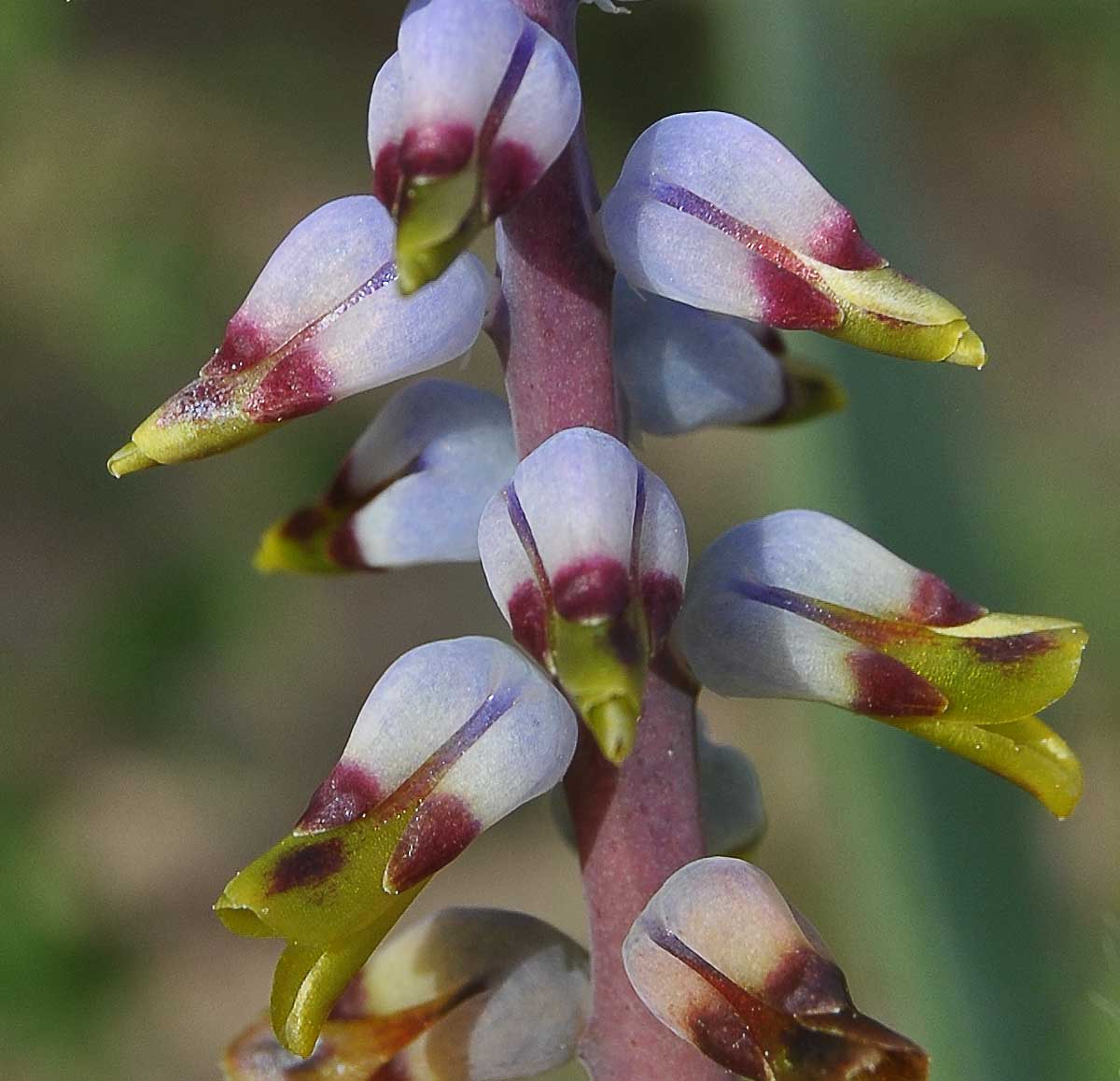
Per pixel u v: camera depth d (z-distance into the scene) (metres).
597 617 0.13
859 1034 0.13
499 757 0.13
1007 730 0.14
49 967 0.37
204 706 0.44
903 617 0.13
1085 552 0.33
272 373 0.13
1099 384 0.44
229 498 0.46
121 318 0.50
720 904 0.13
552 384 0.13
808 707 0.15
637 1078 0.14
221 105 0.56
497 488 0.14
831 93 0.16
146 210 0.53
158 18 0.57
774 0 0.16
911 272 0.15
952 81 0.50
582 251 0.13
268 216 0.53
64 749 0.43
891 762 0.15
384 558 0.14
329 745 0.43
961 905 0.15
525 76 0.13
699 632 0.13
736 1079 0.14
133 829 0.41
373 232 0.13
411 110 0.13
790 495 0.15
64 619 0.45
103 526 0.47
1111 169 0.49
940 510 0.15
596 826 0.14
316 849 0.13
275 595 0.46
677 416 0.14
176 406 0.13
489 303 0.13
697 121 0.13
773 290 0.13
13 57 0.54
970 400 0.16
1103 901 0.25
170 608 0.45
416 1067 0.14
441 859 0.13
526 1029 0.14
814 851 0.30
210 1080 0.35
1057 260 0.47
